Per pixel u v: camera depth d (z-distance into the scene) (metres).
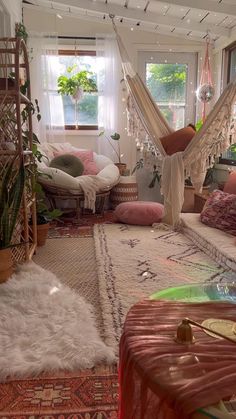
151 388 0.80
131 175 4.86
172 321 1.04
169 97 4.96
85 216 4.42
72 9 4.52
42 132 4.70
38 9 4.59
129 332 0.99
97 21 4.69
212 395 0.74
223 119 3.22
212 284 1.38
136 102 3.63
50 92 4.70
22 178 2.32
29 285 2.14
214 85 4.79
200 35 4.57
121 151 4.98
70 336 1.61
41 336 1.62
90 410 1.22
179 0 3.46
